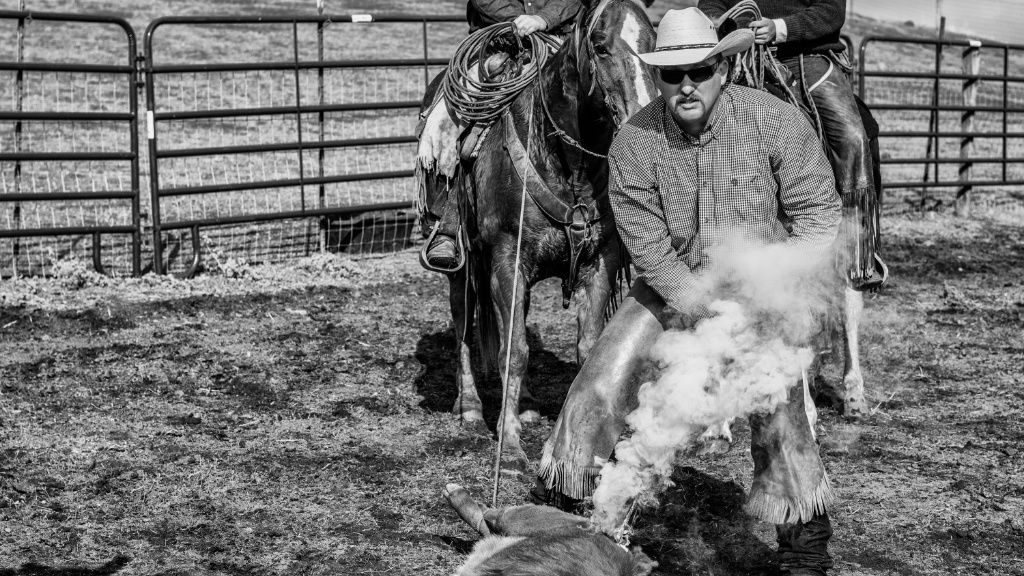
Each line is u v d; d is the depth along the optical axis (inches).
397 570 178.4
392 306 371.6
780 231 153.9
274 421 253.4
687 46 142.3
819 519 154.7
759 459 153.5
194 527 193.9
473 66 242.5
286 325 342.6
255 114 422.3
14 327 330.0
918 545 190.5
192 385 280.2
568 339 333.7
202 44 903.1
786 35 235.9
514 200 217.8
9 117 383.2
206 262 422.9
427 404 268.5
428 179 256.1
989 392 283.7
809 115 240.2
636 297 155.9
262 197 523.2
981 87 1018.1
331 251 455.8
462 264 241.6
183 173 551.5
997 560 185.6
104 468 221.1
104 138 613.6
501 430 171.8
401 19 454.6
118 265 414.9
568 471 149.3
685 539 189.9
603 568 116.3
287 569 178.4
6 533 189.0
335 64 443.5
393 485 214.2
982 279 434.3
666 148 150.8
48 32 906.1
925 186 558.9
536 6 240.8
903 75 546.3
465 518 146.4
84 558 180.9
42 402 263.1
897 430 252.1
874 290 262.2
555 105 210.7
